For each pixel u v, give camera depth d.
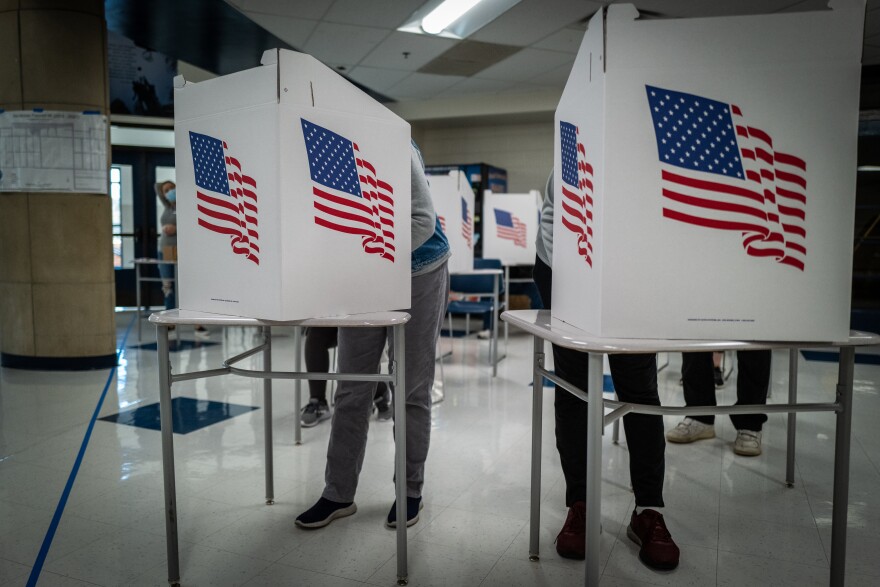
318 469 2.38
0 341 4.36
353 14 5.18
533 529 1.67
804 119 1.07
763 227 1.09
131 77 7.50
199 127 1.52
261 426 2.95
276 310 1.40
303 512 1.98
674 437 2.71
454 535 1.83
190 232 1.58
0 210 4.22
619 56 1.08
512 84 7.43
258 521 1.92
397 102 8.33
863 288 6.64
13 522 1.90
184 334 6.11
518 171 8.72
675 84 1.07
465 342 5.75
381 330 1.85
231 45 5.94
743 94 1.07
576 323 1.27
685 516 1.96
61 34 4.11
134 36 5.65
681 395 3.59
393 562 1.66
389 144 1.62
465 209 4.66
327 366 3.04
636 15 1.08
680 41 1.07
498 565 1.65
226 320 1.42
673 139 1.08
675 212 1.09
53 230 4.18
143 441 2.72
